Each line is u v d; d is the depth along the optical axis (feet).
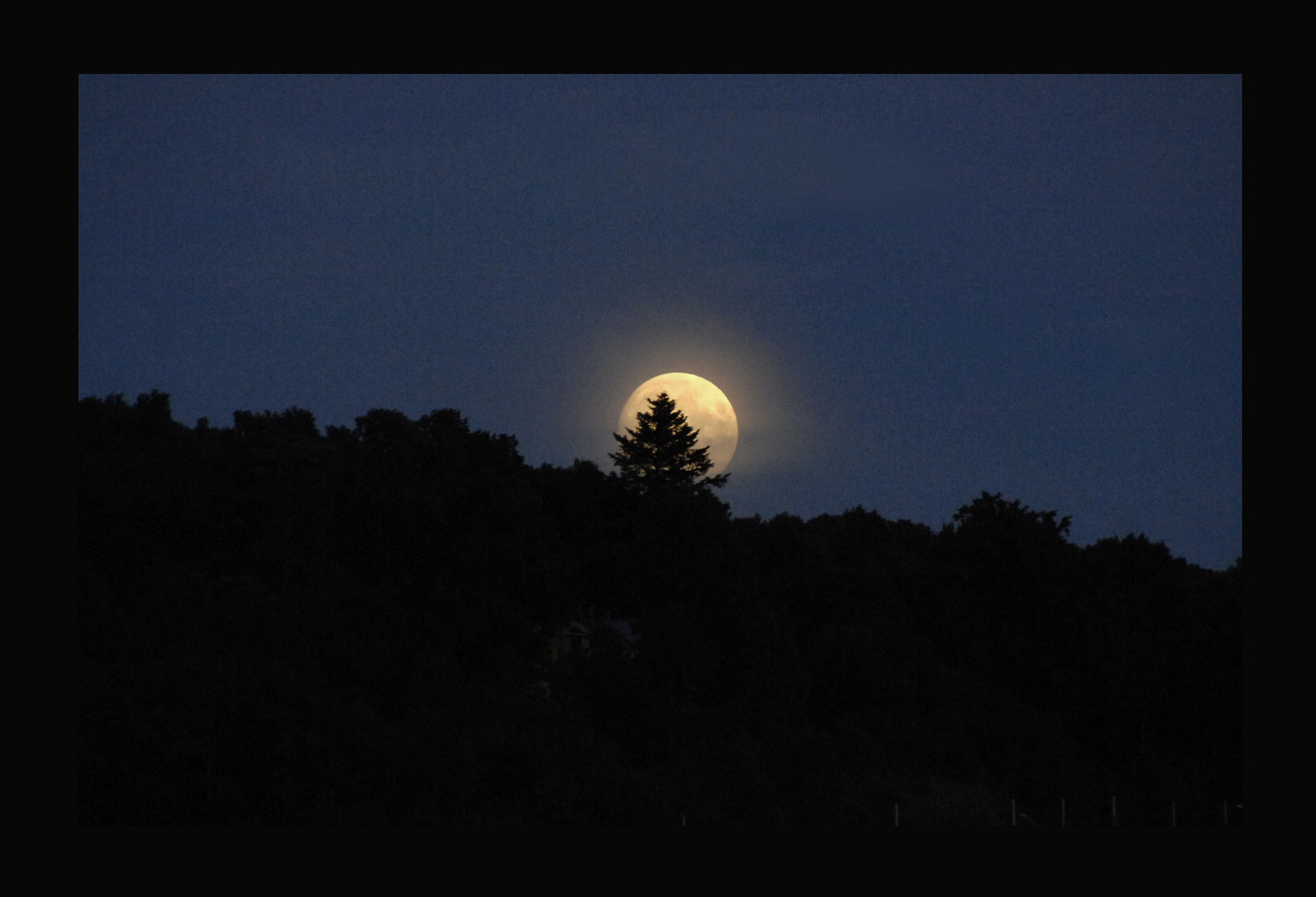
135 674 620.08
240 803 594.65
